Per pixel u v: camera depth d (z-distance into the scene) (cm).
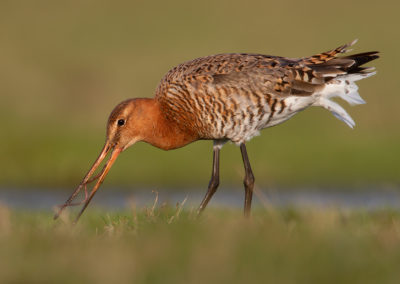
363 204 1416
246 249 617
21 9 3528
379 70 2700
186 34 3244
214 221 789
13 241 659
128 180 1864
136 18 3466
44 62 2881
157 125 995
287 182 1853
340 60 1009
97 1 3706
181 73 986
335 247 621
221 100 962
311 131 2164
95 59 2928
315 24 3325
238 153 2005
